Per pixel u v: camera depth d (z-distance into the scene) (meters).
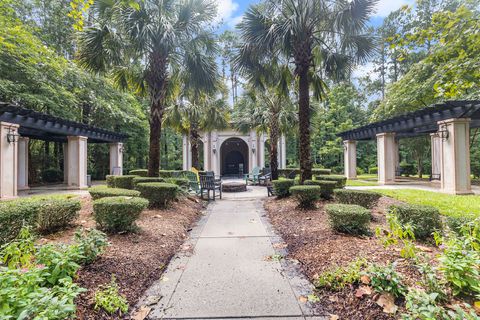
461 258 1.77
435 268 1.87
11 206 2.66
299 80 6.32
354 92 21.66
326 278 2.19
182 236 3.83
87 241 2.29
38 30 10.22
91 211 4.27
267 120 11.23
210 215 5.41
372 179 13.33
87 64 6.07
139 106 17.59
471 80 3.11
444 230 2.63
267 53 6.38
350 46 6.34
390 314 1.70
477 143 14.53
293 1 5.85
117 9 5.54
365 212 3.03
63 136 10.84
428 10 6.25
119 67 6.82
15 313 1.30
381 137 10.80
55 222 3.12
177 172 10.54
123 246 2.86
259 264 2.79
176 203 5.68
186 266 2.76
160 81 6.41
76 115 13.04
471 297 1.69
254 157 18.27
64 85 11.74
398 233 2.15
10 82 9.40
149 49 6.19
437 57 3.45
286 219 4.50
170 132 22.03
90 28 5.61
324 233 3.29
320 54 6.87
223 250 3.24
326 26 6.20
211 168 18.16
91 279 2.10
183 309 1.96
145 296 2.15
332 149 20.03
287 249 3.21
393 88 12.70
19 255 1.82
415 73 10.95
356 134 12.99
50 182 13.62
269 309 1.95
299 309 1.94
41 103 10.47
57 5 12.18
